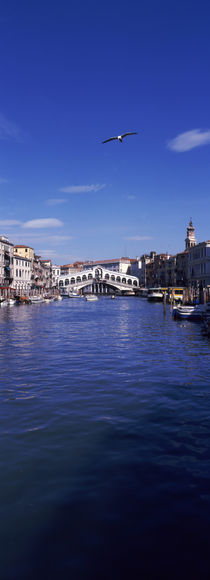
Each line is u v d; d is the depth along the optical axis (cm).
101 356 1816
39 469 703
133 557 480
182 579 446
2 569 462
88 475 680
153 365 1614
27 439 841
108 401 1117
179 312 4009
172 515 561
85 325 3416
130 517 558
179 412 1023
